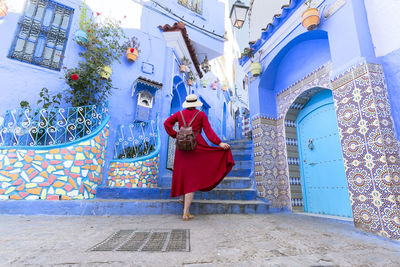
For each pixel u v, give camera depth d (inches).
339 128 102.7
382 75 92.8
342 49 104.8
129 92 207.9
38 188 119.2
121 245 63.9
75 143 133.3
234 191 157.5
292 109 164.1
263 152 161.3
